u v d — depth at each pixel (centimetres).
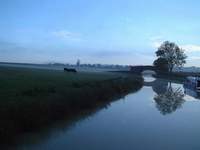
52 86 2669
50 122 1598
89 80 3906
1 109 1297
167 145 1230
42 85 2762
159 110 2231
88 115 1898
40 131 1405
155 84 5984
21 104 1435
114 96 3131
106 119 1780
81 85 2859
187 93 3953
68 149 1138
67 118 1750
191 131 1510
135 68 13300
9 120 1266
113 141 1270
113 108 2269
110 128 1526
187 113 2117
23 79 3588
